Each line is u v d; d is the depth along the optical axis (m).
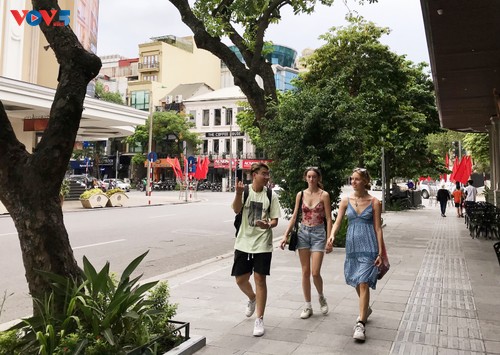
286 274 7.66
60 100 3.76
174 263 9.21
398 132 19.81
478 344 4.32
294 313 5.38
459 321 5.06
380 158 25.52
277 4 10.52
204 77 67.38
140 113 26.80
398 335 4.59
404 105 18.75
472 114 15.34
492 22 7.39
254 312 5.38
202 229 14.96
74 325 3.53
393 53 16.55
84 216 19.17
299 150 10.11
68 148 3.74
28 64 24.34
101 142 56.31
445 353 4.09
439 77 10.57
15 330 3.54
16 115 23.36
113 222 16.78
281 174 10.55
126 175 61.91
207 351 4.15
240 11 10.79
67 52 3.85
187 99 57.06
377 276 4.65
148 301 3.92
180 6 10.37
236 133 53.81
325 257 9.27
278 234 14.17
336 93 10.59
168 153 55.72
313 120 9.91
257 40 10.65
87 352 3.24
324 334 4.62
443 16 7.17
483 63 9.52
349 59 16.05
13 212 3.64
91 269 3.73
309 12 11.07
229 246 11.51
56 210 3.74
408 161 25.91
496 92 11.66
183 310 5.50
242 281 4.96
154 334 3.90
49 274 3.50
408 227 16.27
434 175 27.27
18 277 7.66
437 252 10.30
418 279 7.34
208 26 10.14
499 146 15.25
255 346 4.29
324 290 6.50
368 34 16.16
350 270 4.75
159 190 53.75
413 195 28.75
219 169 55.56
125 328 3.66
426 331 4.72
